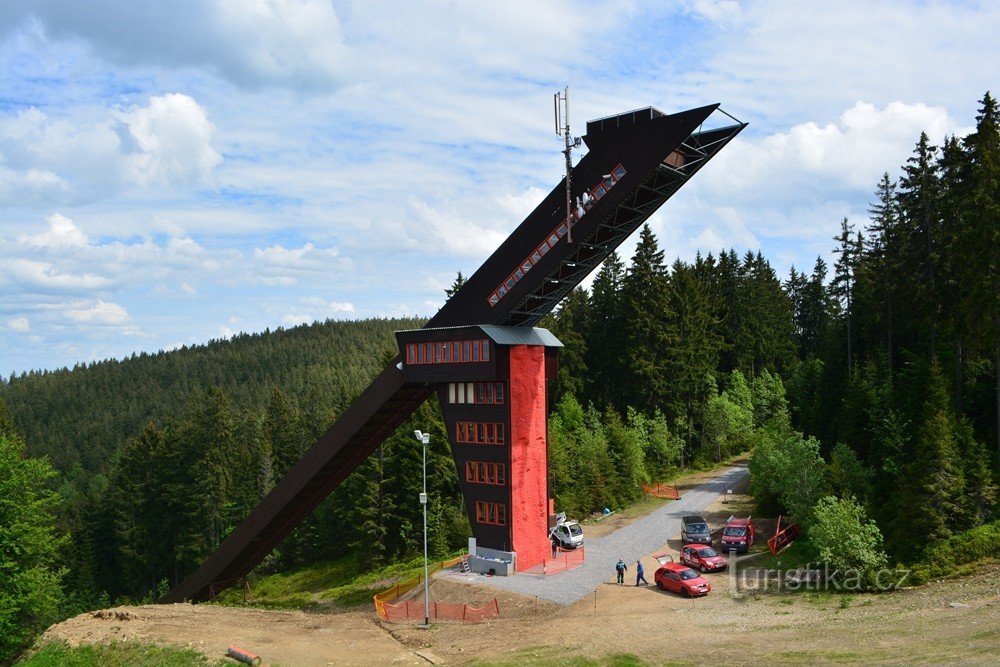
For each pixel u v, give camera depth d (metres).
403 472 63.16
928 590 27.33
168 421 96.00
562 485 57.12
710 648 23.14
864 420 45.41
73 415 188.25
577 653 23.98
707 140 32.97
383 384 43.28
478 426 40.38
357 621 34.25
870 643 21.62
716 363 82.81
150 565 81.38
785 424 51.88
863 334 56.81
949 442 31.91
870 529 30.80
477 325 39.62
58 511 104.50
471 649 26.52
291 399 175.25
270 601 51.94
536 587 35.31
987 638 20.34
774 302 98.69
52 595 43.56
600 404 81.56
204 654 25.95
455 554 57.09
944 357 44.56
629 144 33.75
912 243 46.69
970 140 38.91
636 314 75.81
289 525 50.69
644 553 41.22
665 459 66.94
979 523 31.05
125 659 26.23
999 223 35.75
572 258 38.22
